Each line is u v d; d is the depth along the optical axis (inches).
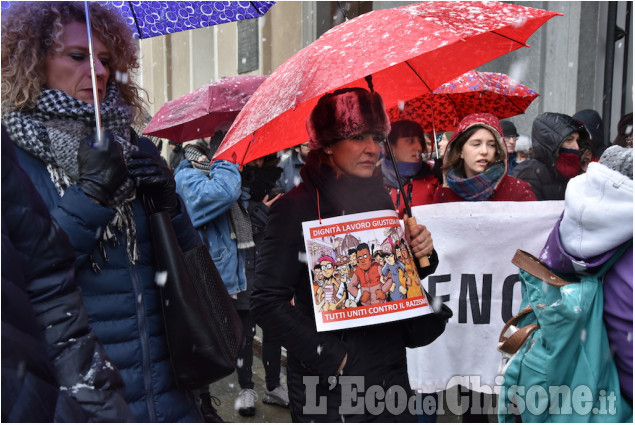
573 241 84.9
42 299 50.6
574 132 159.9
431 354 133.3
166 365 71.0
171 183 73.5
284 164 257.0
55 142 65.3
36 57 66.0
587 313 82.9
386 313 85.8
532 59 246.8
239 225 181.3
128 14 99.2
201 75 480.1
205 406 165.8
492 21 87.0
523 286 97.3
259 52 371.2
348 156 87.9
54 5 67.6
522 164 169.8
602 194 81.7
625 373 82.7
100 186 63.1
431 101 167.6
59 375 49.9
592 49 231.3
